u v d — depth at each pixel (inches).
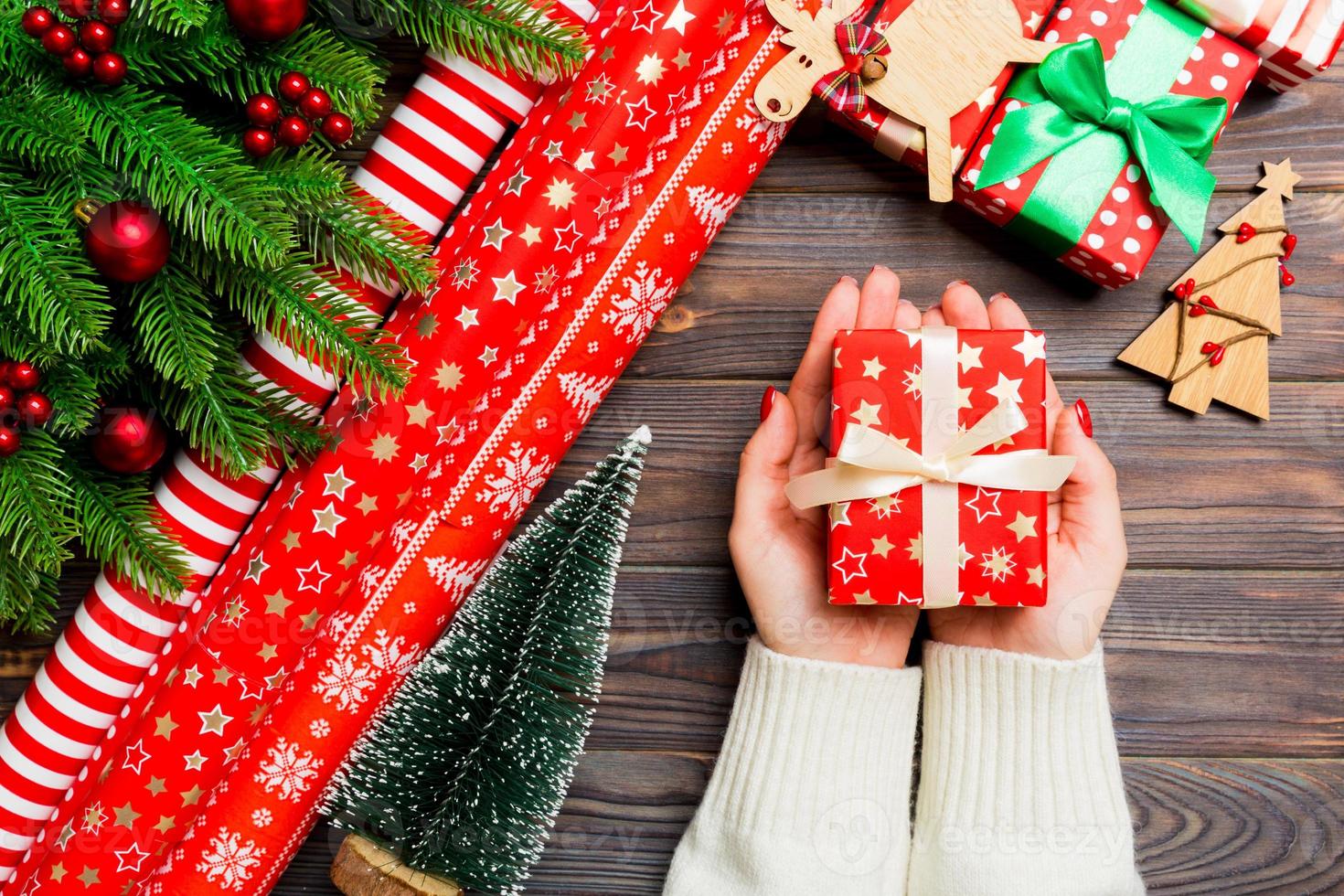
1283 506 36.4
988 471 33.0
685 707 36.6
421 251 32.2
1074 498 34.9
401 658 34.7
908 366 33.2
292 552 34.1
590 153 34.1
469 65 33.9
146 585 33.0
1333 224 36.4
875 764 34.3
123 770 34.3
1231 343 35.9
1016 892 33.7
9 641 36.0
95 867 34.3
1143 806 36.5
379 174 34.0
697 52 34.4
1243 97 36.2
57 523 31.1
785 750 34.1
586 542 33.5
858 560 33.1
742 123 34.3
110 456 31.8
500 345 34.6
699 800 36.5
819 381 35.1
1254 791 36.4
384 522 34.5
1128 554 36.5
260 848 34.4
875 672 34.2
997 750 34.2
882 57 34.1
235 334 33.2
